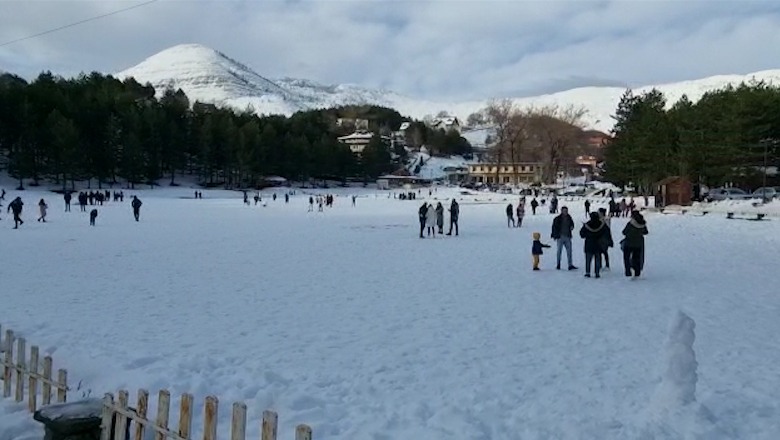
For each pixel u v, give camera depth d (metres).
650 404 7.34
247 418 7.12
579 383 8.30
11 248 25.88
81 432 6.05
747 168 64.94
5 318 12.27
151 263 21.80
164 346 10.20
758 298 14.63
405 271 20.14
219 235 34.38
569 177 161.50
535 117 142.62
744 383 8.28
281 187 132.00
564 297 15.08
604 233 18.23
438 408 7.41
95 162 107.94
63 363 9.22
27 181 102.81
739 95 67.94
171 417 7.00
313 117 190.62
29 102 103.88
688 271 19.42
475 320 12.45
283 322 12.29
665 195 57.53
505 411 7.31
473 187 141.62
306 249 27.27
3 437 6.75
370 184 157.50
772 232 33.25
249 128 130.12
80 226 39.44
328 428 6.82
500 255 24.80
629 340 10.65
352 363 9.32
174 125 119.25
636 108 95.88
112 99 120.25
